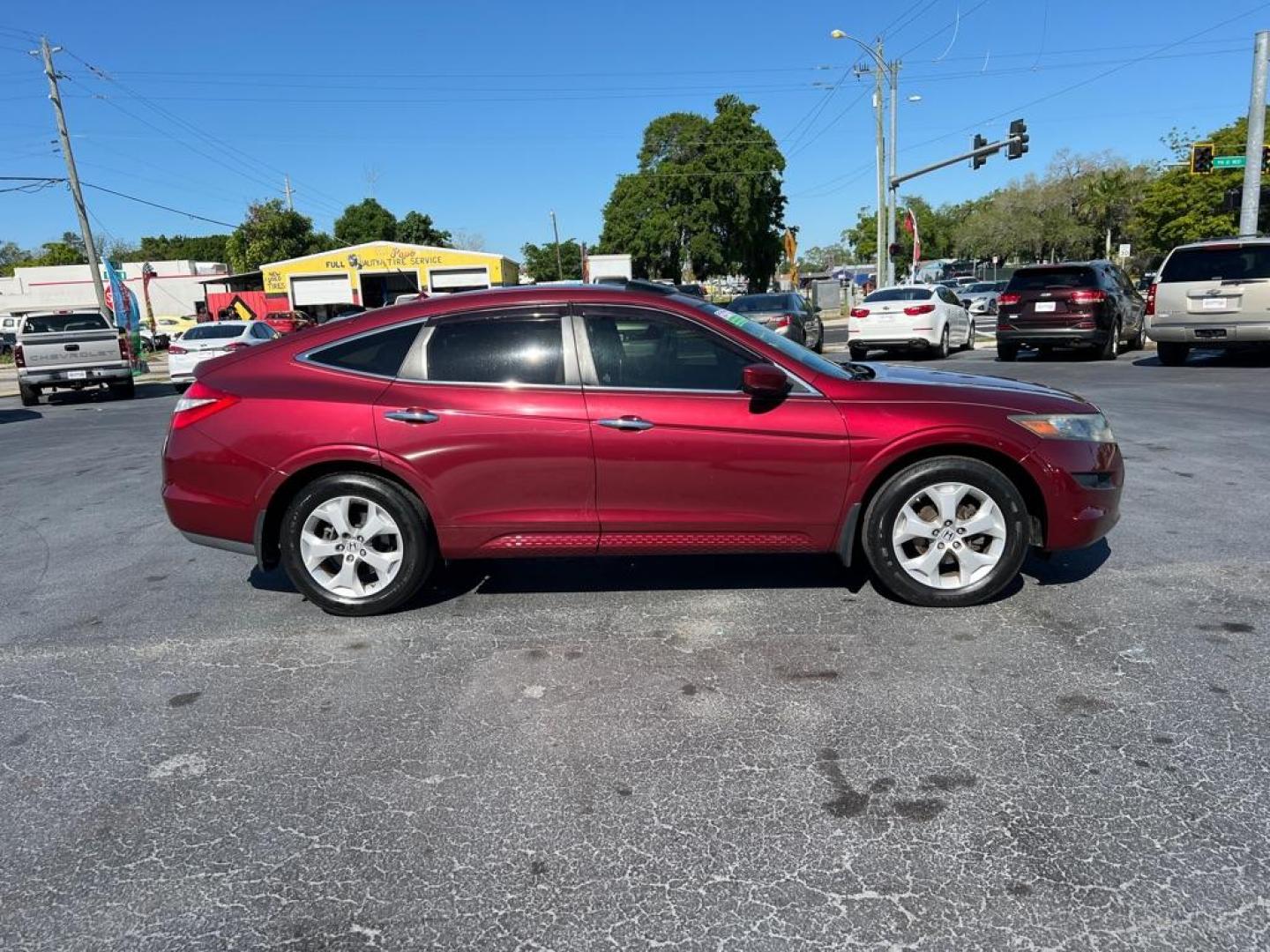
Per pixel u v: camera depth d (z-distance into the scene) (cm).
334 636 426
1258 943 216
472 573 512
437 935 229
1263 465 714
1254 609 420
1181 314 1360
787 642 401
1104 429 432
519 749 318
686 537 428
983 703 338
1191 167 2003
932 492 421
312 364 441
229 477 433
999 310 1630
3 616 471
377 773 305
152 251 9575
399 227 7250
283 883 250
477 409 421
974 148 2855
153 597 494
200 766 313
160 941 229
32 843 272
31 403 1769
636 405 418
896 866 249
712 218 5719
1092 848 254
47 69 2653
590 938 226
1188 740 308
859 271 6050
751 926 228
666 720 335
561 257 10488
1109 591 449
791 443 416
